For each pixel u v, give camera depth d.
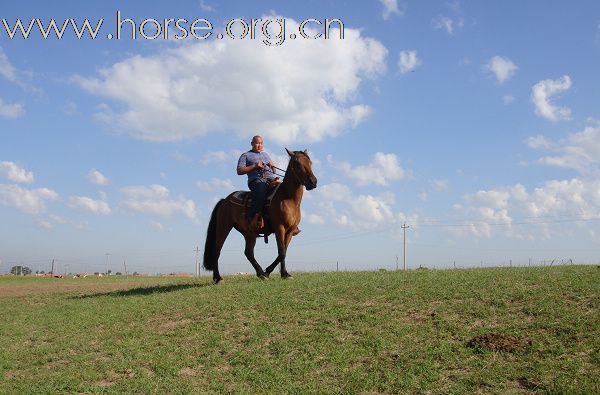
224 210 14.41
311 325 9.35
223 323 9.91
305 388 7.12
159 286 15.98
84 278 30.59
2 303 15.48
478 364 7.27
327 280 12.34
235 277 16.84
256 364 8.07
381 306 9.84
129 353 8.92
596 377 6.60
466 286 10.64
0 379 8.19
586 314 8.48
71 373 8.27
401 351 7.93
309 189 12.63
